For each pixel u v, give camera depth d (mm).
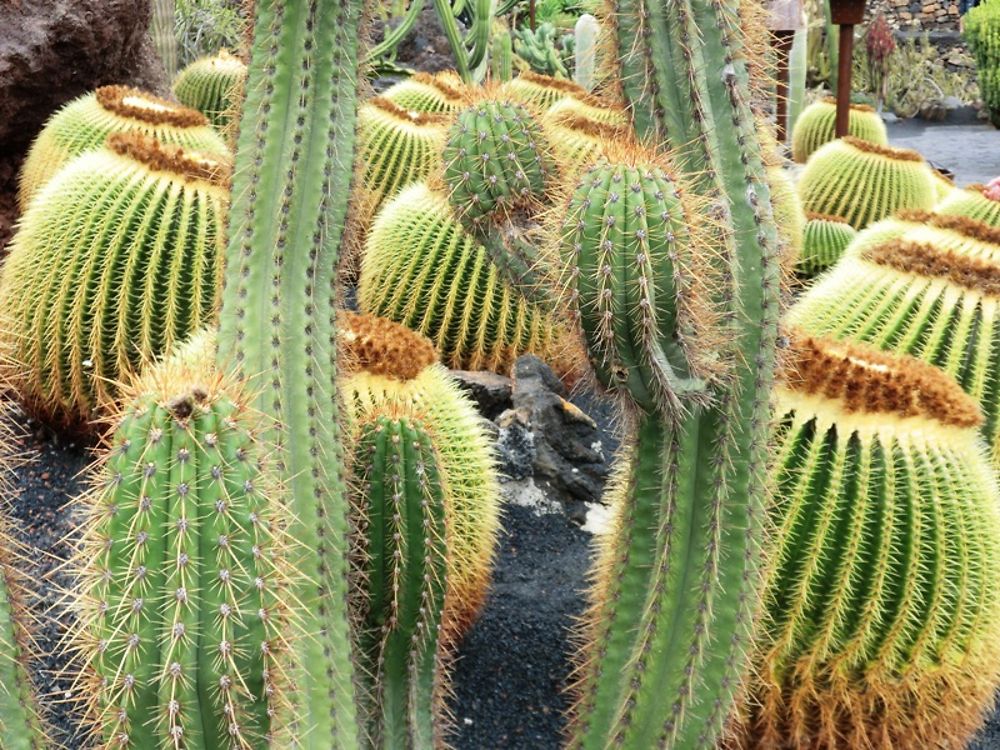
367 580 2098
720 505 1948
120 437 1417
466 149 2184
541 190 2205
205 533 1382
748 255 1954
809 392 2543
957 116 14969
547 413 4055
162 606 1368
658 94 1957
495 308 4352
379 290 4387
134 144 3588
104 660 1384
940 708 2615
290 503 1792
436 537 2145
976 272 3412
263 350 1820
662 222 1752
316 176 1864
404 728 2156
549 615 3254
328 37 1865
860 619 2492
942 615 2521
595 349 1861
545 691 2891
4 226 5250
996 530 2605
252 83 1869
